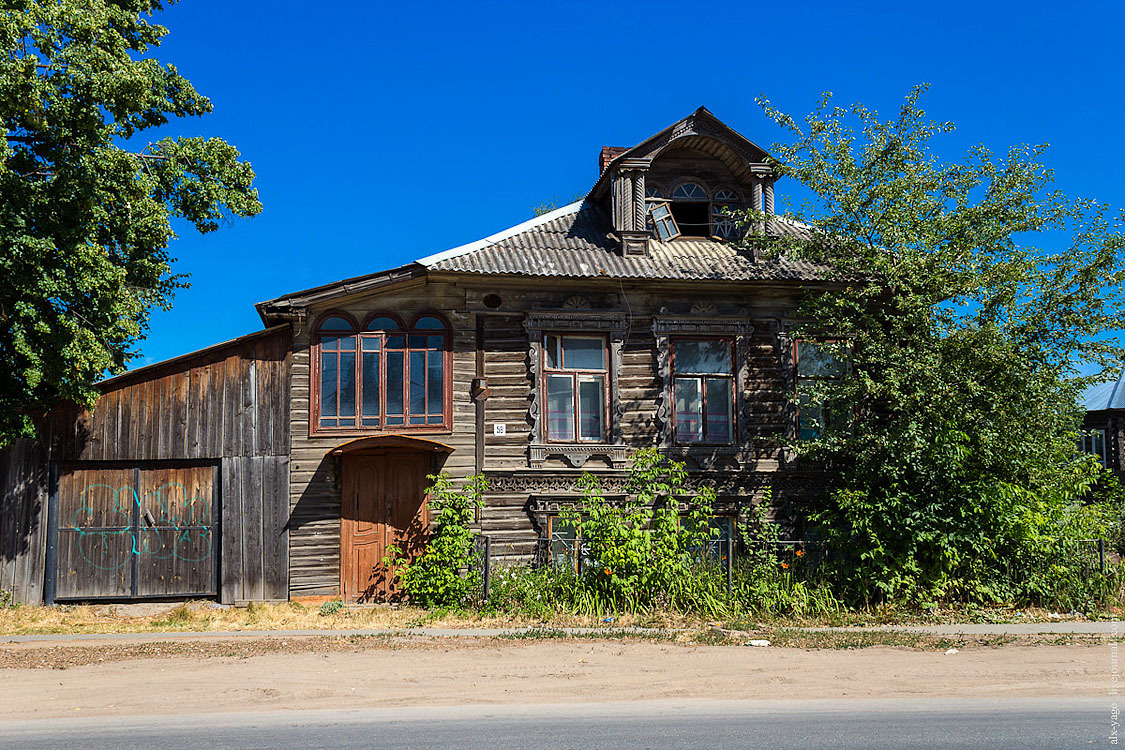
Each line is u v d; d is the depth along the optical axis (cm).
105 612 1465
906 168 1619
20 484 1510
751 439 1714
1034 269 1529
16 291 1388
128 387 1553
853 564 1552
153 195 1592
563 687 970
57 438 1523
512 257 1684
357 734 776
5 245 1365
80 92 1371
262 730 791
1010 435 1516
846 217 1644
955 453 1470
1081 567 1541
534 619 1405
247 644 1218
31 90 1312
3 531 1495
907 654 1154
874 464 1548
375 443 1534
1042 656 1138
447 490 1575
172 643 1227
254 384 1591
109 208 1512
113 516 1540
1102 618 1424
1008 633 1297
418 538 1590
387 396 1625
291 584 1554
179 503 1559
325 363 1614
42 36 1330
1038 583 1509
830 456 1711
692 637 1264
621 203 1769
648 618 1401
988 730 785
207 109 1683
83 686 972
